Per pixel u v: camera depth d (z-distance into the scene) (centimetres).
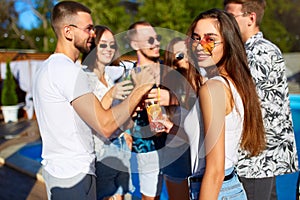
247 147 152
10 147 614
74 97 156
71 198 169
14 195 375
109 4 1177
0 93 1008
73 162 168
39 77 168
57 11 174
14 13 2053
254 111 145
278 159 187
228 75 144
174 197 232
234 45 145
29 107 980
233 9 201
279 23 1872
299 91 1128
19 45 1986
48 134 169
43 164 176
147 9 1119
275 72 185
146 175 244
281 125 187
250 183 185
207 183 130
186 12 1083
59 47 179
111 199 243
